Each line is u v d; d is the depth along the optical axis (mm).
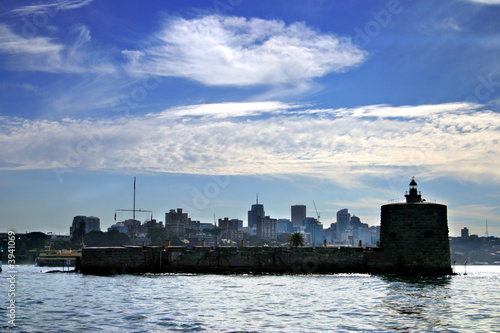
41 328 37875
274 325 38969
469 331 36844
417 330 37156
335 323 39719
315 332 36469
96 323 39750
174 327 38219
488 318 41875
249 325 38969
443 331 36875
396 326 38531
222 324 39312
